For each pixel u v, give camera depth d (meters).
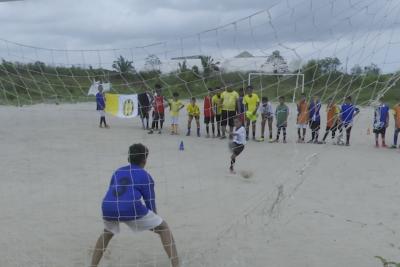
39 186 8.18
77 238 5.74
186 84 6.20
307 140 14.47
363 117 18.89
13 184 8.27
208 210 6.94
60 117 19.36
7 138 13.88
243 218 6.55
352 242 5.71
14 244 5.50
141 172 4.73
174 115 15.72
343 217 6.64
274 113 14.19
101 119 16.83
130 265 5.02
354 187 8.37
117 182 4.68
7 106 21.05
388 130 17.48
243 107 13.68
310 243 5.67
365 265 5.06
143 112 15.77
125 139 14.24
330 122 9.70
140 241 5.69
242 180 8.85
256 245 5.59
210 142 13.95
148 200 4.71
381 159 11.35
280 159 11.05
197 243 5.65
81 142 13.38
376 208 7.11
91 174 9.20
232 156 9.47
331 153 12.02
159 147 12.79
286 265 5.04
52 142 13.27
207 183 8.59
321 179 8.88
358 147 13.33
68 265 4.98
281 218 6.55
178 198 7.58
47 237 5.75
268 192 7.84
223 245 5.59
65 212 6.74
